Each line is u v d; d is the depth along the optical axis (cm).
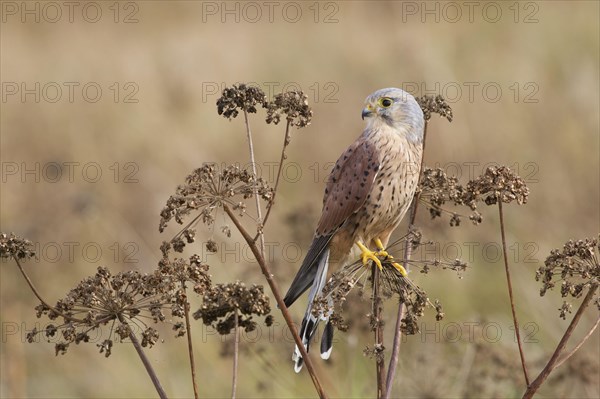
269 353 1038
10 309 1340
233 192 557
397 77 1894
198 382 1173
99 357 1264
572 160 1519
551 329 1142
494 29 1995
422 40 1983
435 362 968
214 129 1866
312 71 2066
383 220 852
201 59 2148
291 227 1098
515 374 942
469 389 942
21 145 1853
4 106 1970
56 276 1426
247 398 1118
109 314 564
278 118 580
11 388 1223
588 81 1681
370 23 2241
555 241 1325
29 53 2339
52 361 1295
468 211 1298
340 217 837
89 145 1809
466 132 1609
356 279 675
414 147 857
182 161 1748
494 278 1255
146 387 1192
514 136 1596
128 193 1612
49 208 1498
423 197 690
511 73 1781
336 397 1014
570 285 571
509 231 1311
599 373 922
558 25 1923
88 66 2203
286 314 578
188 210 552
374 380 1020
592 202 1411
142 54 2223
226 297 611
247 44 2241
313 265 827
